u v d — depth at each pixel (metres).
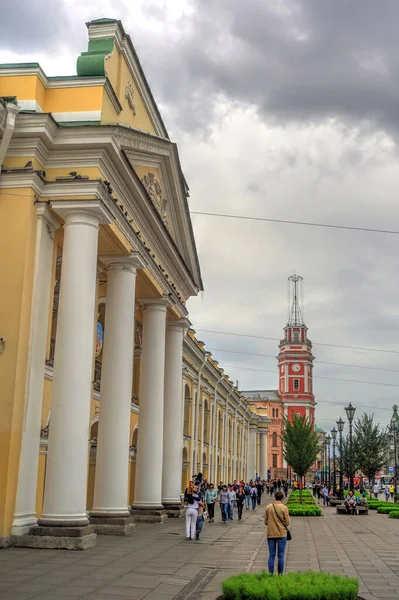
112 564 10.26
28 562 10.05
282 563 9.40
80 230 13.12
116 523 14.46
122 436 14.98
